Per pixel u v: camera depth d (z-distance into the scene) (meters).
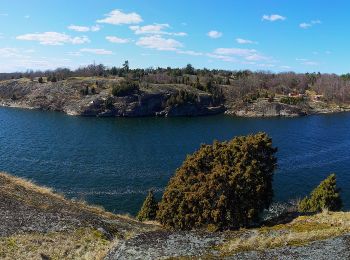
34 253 21.80
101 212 37.97
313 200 49.59
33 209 30.02
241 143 35.97
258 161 34.50
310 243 19.73
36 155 98.75
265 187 34.25
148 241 22.86
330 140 129.50
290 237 21.33
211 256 19.62
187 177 36.84
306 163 96.38
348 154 108.00
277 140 128.88
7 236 23.69
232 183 33.09
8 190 35.59
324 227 23.58
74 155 100.75
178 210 34.72
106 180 77.00
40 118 184.38
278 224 29.16
